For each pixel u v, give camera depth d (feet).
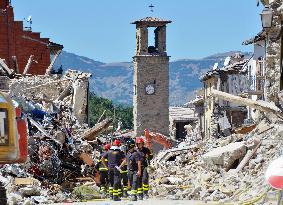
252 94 205.46
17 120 78.79
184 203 103.55
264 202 88.53
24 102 142.00
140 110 415.23
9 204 102.53
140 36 417.90
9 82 210.59
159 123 415.23
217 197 106.22
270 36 141.38
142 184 110.73
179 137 468.75
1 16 276.00
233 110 301.63
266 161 116.78
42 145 134.51
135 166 110.32
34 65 284.00
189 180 127.24
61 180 130.93
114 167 112.98
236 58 326.85
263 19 131.23
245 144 125.08
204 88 344.49
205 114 340.59
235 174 117.39
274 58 143.43
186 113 472.85
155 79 417.28
